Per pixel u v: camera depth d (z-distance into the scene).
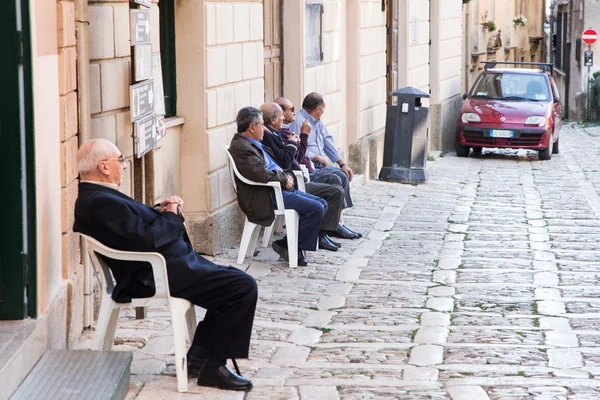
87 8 8.86
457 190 20.17
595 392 7.22
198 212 12.66
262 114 12.30
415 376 7.73
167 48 12.32
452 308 10.29
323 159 14.47
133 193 10.36
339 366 8.05
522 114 26.94
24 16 6.86
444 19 28.59
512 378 7.64
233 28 13.34
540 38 58.06
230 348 7.33
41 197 7.19
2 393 5.98
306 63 16.91
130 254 7.20
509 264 12.66
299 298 10.63
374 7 21.08
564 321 9.74
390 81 23.97
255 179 11.91
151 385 7.39
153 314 9.67
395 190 19.83
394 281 11.59
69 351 7.21
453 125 30.17
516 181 22.03
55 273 7.77
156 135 10.47
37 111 7.05
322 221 13.12
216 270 7.33
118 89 9.79
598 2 46.44
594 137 37.38
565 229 15.44
